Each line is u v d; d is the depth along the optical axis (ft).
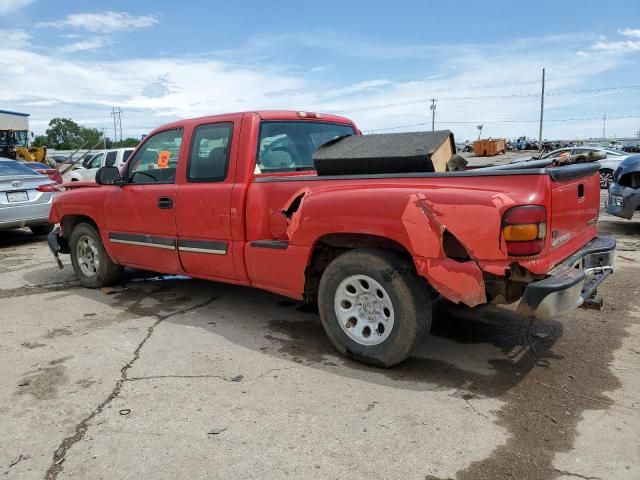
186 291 19.33
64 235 21.24
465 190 10.59
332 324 12.79
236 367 12.57
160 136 16.97
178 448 9.24
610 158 53.16
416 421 10.01
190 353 13.47
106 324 15.85
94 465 8.80
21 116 125.70
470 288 10.57
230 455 9.02
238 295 18.66
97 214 18.83
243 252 14.32
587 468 8.53
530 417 10.10
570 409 10.38
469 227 10.41
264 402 10.83
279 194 13.69
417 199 10.93
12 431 9.89
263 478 8.41
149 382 11.82
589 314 15.89
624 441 9.25
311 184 13.03
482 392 11.14
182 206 15.66
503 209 10.11
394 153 12.17
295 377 11.97
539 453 8.95
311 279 13.52
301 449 9.16
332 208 12.05
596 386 11.33
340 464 8.73
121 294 19.19
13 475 8.57
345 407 10.57
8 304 18.26
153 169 17.16
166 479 8.43
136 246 17.61
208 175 15.29
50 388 11.61
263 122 14.96
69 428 9.96
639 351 13.12
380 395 11.05
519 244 10.11
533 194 10.17
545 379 11.70
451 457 8.87
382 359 12.05
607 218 36.24
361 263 11.91
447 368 12.35
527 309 10.37
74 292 19.75
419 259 11.00
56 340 14.56
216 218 14.82
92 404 10.85
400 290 11.50
